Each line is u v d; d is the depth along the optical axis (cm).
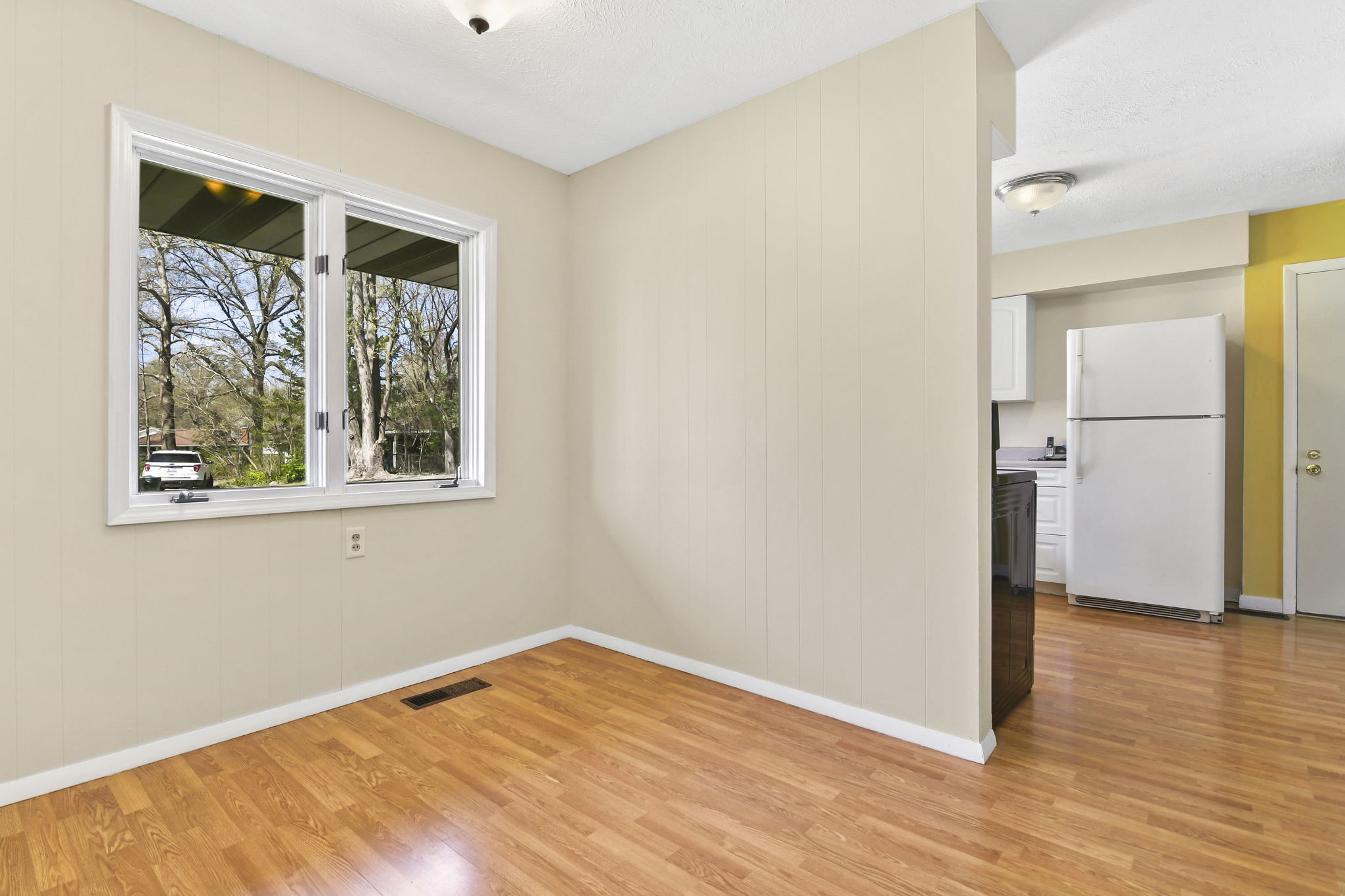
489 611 306
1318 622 383
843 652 239
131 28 202
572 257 341
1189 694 266
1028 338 480
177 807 180
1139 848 162
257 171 234
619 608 320
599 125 288
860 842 164
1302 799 184
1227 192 366
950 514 213
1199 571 379
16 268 182
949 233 212
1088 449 414
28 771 184
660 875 152
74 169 192
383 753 212
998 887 147
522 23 214
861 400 234
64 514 190
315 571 246
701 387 284
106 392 198
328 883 149
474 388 306
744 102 268
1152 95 263
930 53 216
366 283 272
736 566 272
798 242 251
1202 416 379
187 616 214
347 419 262
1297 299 395
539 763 206
